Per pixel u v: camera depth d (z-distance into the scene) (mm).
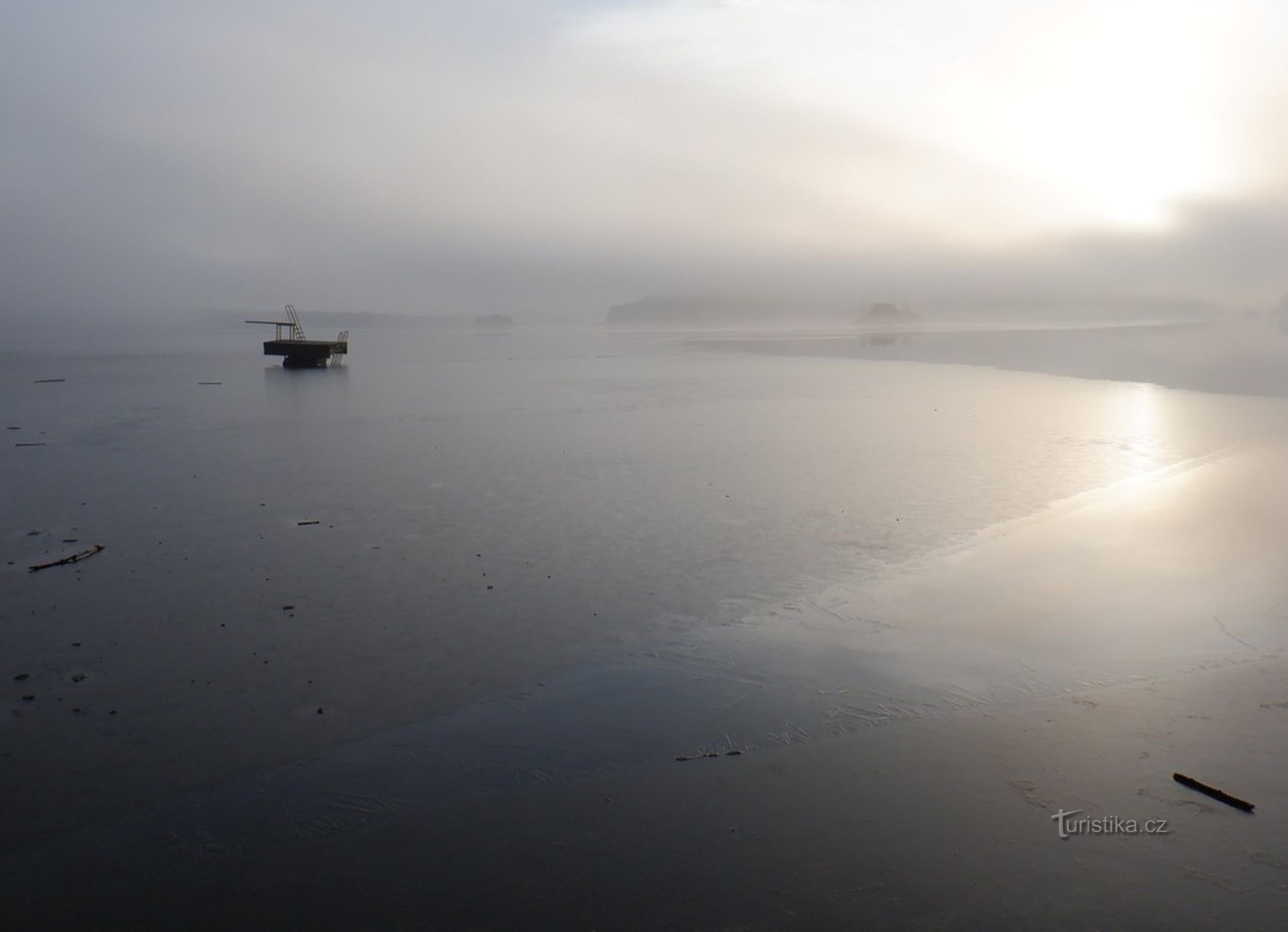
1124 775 7949
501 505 17766
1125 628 11148
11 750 8578
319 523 16484
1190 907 6363
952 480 19734
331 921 6355
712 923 6305
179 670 10266
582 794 7840
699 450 24266
